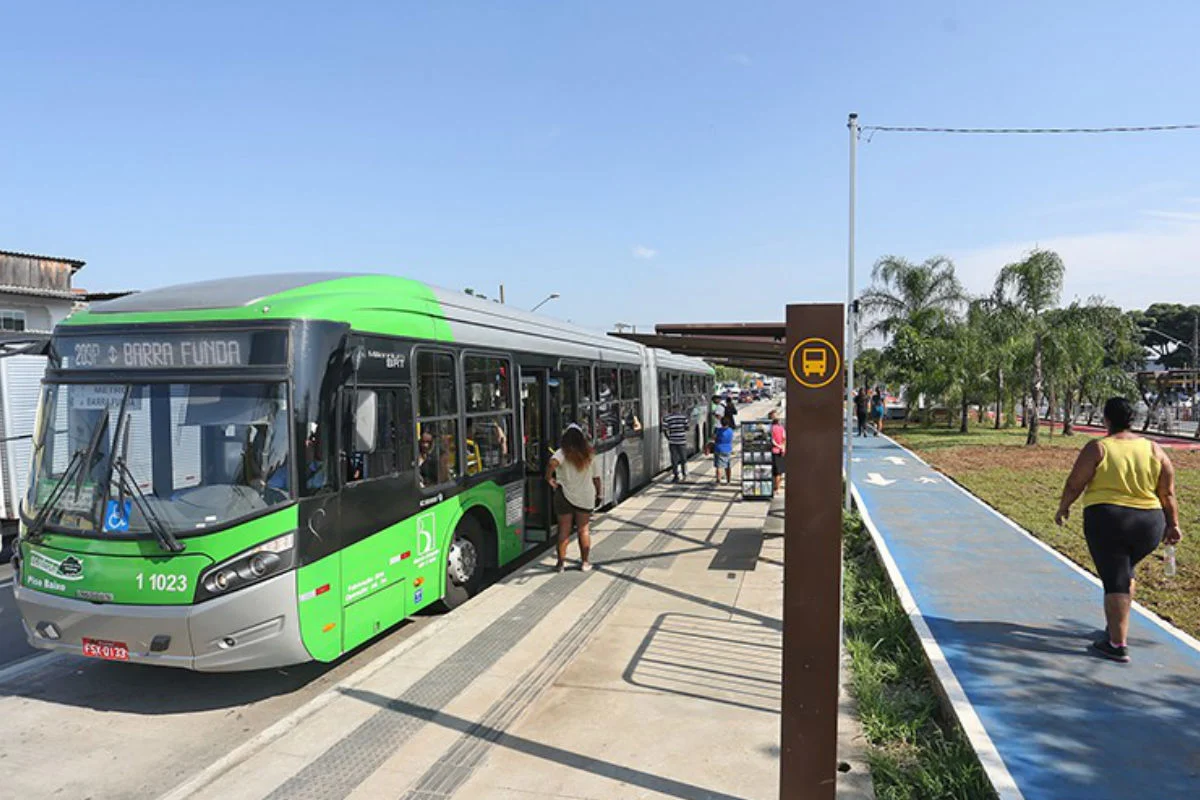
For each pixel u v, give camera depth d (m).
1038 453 22.64
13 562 5.77
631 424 14.76
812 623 3.65
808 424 3.61
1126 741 4.60
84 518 5.37
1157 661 5.88
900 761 4.62
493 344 8.65
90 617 5.25
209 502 5.22
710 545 10.62
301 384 5.47
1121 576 5.84
